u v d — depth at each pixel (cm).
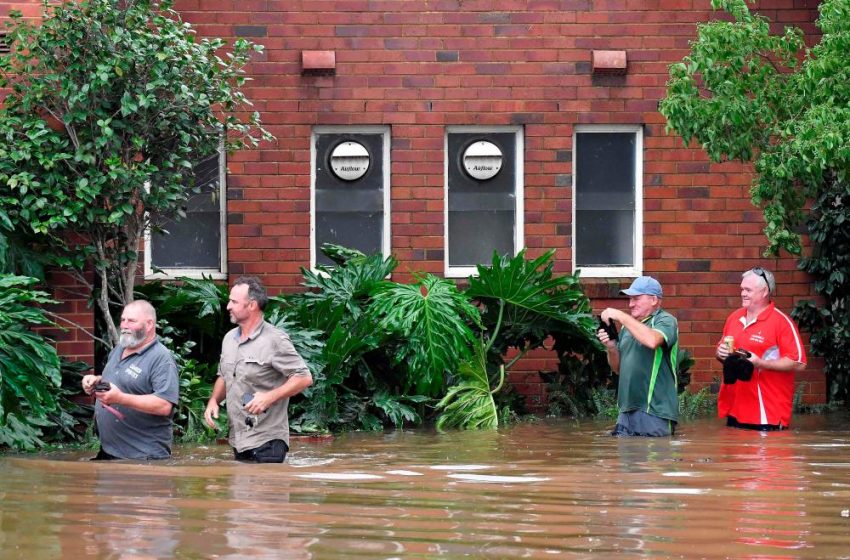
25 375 1363
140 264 1961
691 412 1884
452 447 1435
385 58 2025
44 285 1587
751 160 1745
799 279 2059
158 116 1596
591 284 2025
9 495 926
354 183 2048
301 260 2016
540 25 2041
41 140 1536
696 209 2056
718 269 2056
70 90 1551
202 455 1345
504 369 1836
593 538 756
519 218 2058
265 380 1265
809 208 2038
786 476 1103
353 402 1734
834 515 857
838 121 1543
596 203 2077
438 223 2038
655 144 2053
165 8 1636
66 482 1014
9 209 1556
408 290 1780
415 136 2031
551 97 2044
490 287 1833
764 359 1616
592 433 1609
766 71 1656
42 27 1551
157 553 686
